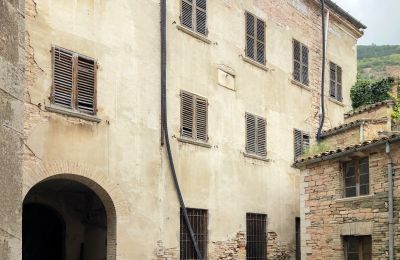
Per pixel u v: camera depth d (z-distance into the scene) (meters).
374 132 18.72
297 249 19.56
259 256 17.91
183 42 15.98
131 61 14.06
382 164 14.02
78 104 12.59
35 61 11.79
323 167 15.80
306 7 22.45
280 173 19.42
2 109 4.07
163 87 14.82
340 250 14.91
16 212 4.22
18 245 4.23
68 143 12.15
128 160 13.55
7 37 4.18
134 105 13.96
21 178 4.32
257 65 19.00
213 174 16.42
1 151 4.04
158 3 15.20
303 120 21.27
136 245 13.43
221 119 17.08
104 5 13.52
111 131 13.21
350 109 24.88
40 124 11.66
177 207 14.84
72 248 15.70
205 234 15.93
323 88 22.67
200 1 16.84
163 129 14.68
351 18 25.16
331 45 24.06
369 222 14.18
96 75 13.06
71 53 12.58
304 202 16.27
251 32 19.05
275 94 19.83
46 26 12.12
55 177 12.07
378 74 53.72
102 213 15.31
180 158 15.30
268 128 19.20
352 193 14.97
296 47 21.55
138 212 13.62
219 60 17.33
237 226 17.05
